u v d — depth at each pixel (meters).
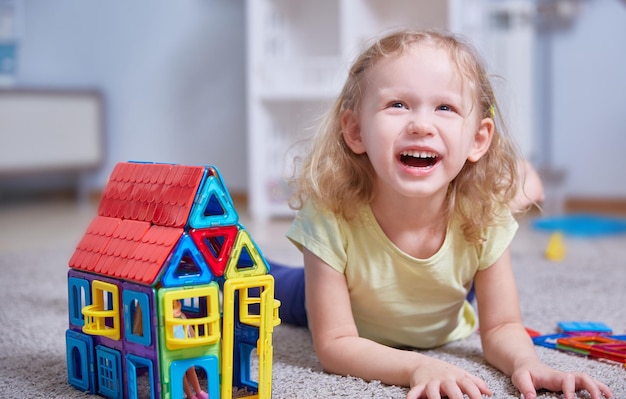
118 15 3.23
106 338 0.81
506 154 1.00
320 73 2.57
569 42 2.70
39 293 1.45
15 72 3.28
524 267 1.66
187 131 3.17
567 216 2.51
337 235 0.95
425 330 1.02
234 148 3.11
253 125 2.57
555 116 2.73
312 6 2.69
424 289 0.97
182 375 0.73
